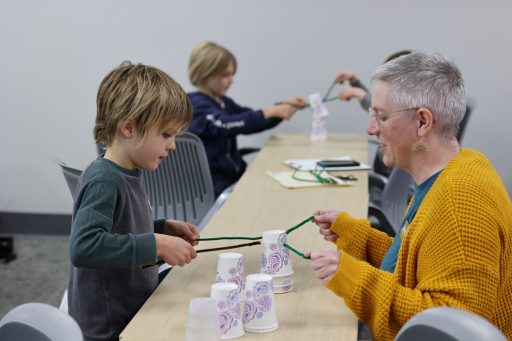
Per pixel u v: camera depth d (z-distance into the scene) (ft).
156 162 5.73
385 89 5.11
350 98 12.69
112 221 5.40
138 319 5.02
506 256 4.69
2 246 13.75
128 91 5.51
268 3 14.35
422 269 4.73
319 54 14.40
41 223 15.42
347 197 8.65
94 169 5.51
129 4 14.57
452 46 13.94
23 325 3.80
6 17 14.80
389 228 9.82
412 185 11.68
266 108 12.43
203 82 12.60
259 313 4.82
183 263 5.44
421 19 13.96
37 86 14.99
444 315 3.58
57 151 15.20
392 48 14.16
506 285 4.76
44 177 15.29
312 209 8.07
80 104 14.97
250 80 14.67
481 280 4.46
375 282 4.83
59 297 11.78
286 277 5.57
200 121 12.21
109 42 14.73
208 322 4.44
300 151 11.82
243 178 9.77
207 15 14.49
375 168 13.11
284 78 14.58
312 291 5.59
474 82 13.96
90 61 14.82
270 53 14.53
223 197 9.75
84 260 5.19
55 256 14.01
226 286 4.80
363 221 6.28
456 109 5.02
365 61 14.29
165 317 5.06
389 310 4.69
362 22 14.17
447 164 5.07
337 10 14.20
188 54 14.62
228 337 4.72
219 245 6.77
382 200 10.81
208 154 12.34
